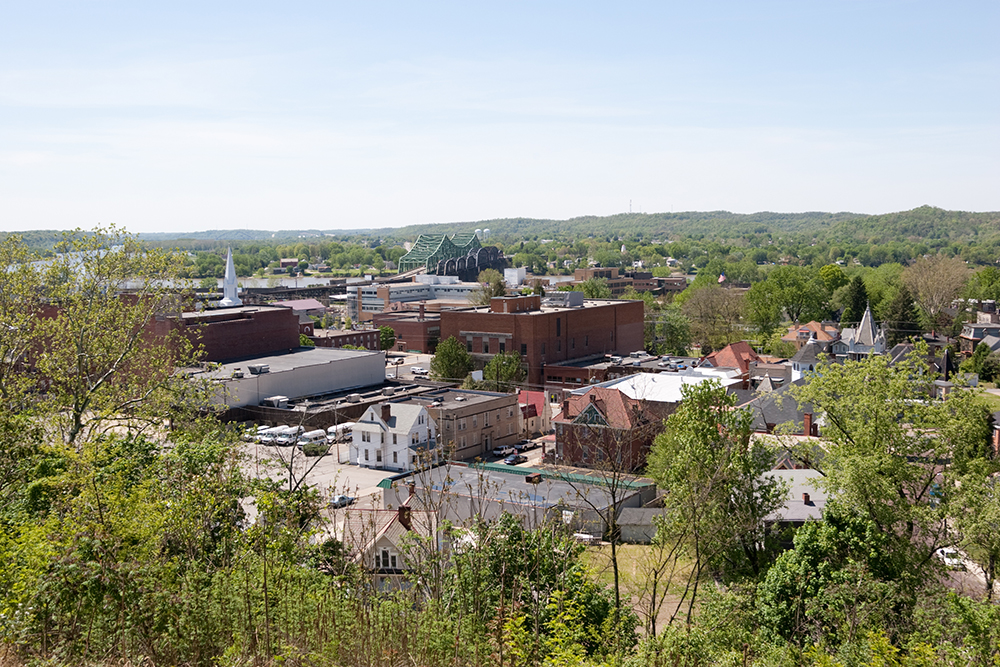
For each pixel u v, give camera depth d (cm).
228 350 10425
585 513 5222
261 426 8962
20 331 3956
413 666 1731
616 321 13575
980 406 3888
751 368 11219
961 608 2733
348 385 10569
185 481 2605
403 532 3388
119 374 4216
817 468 4188
